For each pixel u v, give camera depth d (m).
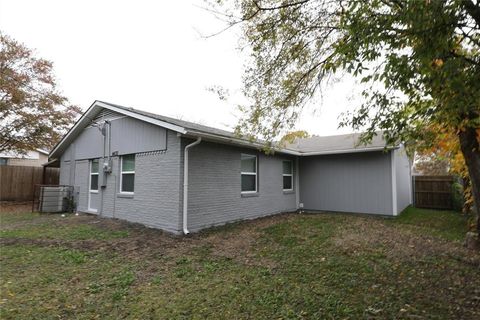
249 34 4.50
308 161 12.47
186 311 3.30
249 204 9.68
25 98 14.92
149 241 6.56
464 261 4.93
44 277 4.32
